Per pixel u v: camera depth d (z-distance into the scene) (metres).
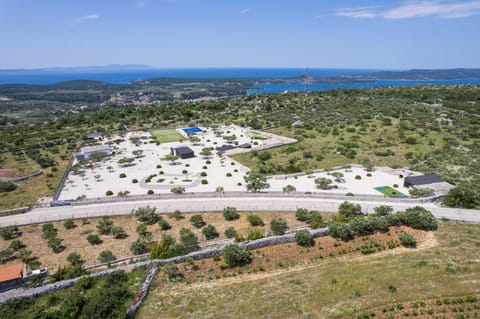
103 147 109.12
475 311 26.84
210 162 94.56
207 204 62.25
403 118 131.62
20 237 52.25
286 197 64.81
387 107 152.88
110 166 93.75
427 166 80.44
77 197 69.25
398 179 74.69
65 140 130.12
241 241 45.44
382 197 61.62
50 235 50.62
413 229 46.16
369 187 70.12
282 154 98.12
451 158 84.44
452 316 26.48
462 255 37.69
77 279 36.00
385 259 37.91
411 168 79.81
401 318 26.56
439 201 60.03
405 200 60.31
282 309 28.95
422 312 27.05
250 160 94.56
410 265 35.53
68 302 30.89
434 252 38.91
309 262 39.25
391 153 92.19
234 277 36.66
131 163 96.50
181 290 33.88
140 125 158.25
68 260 43.53
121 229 51.59
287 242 43.91
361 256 39.91
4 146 118.38
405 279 32.34
